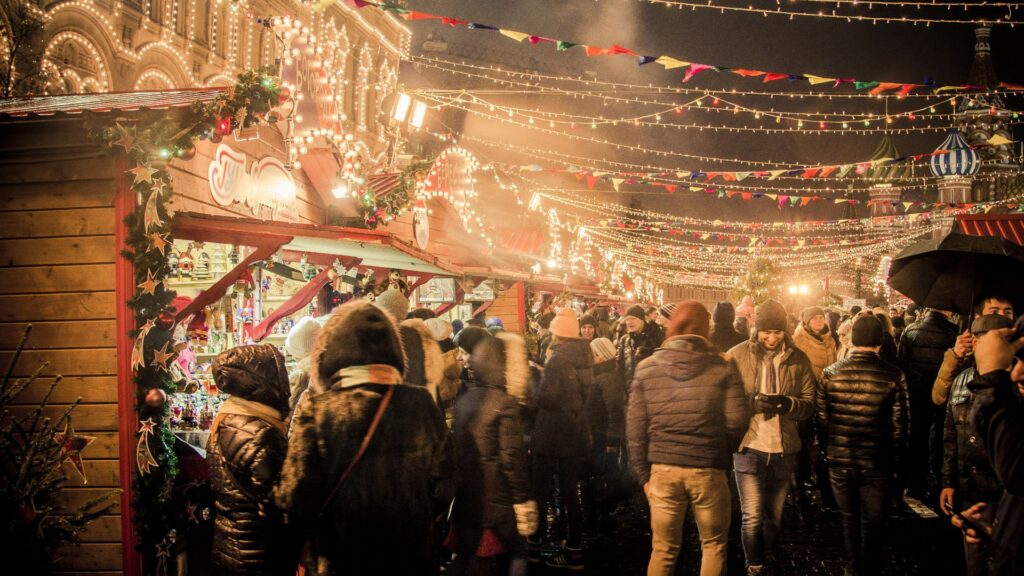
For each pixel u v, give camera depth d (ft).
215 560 12.50
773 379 19.53
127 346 17.30
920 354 25.95
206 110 18.60
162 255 17.92
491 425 15.43
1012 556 9.60
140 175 17.46
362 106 81.10
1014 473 9.37
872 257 182.70
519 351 15.94
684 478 15.89
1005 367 9.84
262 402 12.83
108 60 50.42
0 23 41.81
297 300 27.81
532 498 15.51
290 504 9.98
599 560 22.35
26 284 17.67
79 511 14.78
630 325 30.01
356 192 30.94
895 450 18.45
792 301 165.89
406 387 10.91
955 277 21.50
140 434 17.28
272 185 26.53
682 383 16.02
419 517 10.35
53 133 17.70
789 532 24.86
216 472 12.53
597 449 25.27
